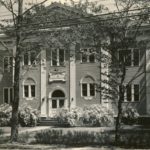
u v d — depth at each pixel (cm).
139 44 2811
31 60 4469
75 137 2841
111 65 2555
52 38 2770
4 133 3528
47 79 4584
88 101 4362
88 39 2600
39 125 4275
